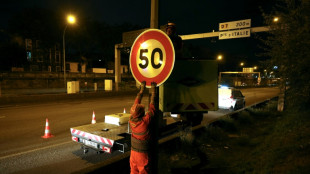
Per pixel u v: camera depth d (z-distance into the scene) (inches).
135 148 110.7
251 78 2701.8
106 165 136.1
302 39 236.4
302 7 245.6
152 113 107.4
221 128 317.1
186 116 173.9
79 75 1637.6
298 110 317.1
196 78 163.5
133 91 1040.2
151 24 114.4
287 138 227.1
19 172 182.7
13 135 294.7
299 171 141.6
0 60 1535.4
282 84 289.0
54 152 231.0
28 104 617.9
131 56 113.5
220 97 552.7
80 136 214.4
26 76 1359.5
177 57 152.0
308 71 244.8
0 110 506.3
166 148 206.8
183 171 176.7
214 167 187.2
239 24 688.4
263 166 170.4
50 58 1740.9
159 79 102.4
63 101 709.9
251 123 374.0
